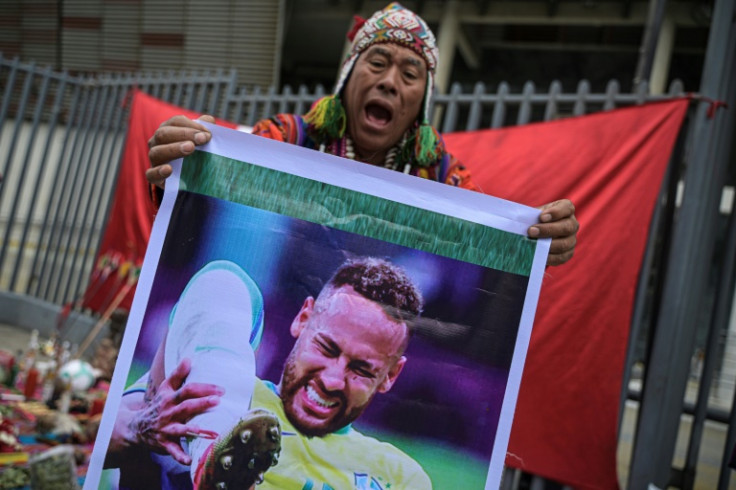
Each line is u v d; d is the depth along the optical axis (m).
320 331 1.42
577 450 3.05
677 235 3.06
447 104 3.97
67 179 7.35
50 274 7.27
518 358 1.44
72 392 3.92
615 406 3.01
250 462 1.38
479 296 1.46
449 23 11.18
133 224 5.98
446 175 1.94
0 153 10.84
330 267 1.45
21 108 7.51
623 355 3.02
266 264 1.43
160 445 1.37
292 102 5.01
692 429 3.24
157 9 10.27
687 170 3.08
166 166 1.42
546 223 1.47
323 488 1.38
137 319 1.40
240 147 1.45
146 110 6.01
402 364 1.43
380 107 1.79
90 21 10.70
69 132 7.43
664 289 3.08
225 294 1.42
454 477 1.40
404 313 1.44
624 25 10.62
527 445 3.13
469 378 1.43
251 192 1.45
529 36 11.45
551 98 3.54
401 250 1.46
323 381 1.41
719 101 3.05
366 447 1.40
